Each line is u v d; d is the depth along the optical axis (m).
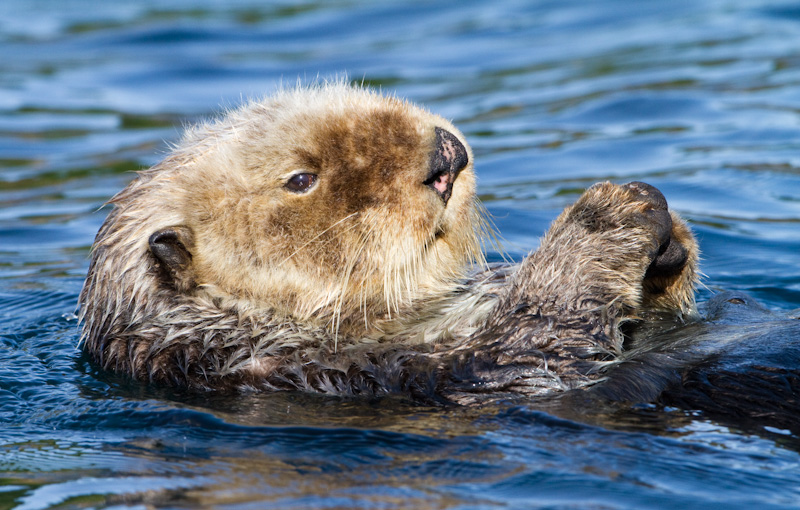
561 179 25.86
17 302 19.03
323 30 46.97
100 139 33.31
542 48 41.09
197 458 10.98
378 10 50.19
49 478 10.65
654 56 37.50
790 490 9.83
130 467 10.84
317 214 12.58
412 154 12.37
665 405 11.85
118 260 13.37
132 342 13.40
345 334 13.37
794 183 23.91
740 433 11.12
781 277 19.12
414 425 11.52
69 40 47.12
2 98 37.84
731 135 27.83
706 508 9.48
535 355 12.45
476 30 44.94
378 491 9.83
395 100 13.29
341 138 12.52
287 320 13.23
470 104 34.31
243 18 50.19
